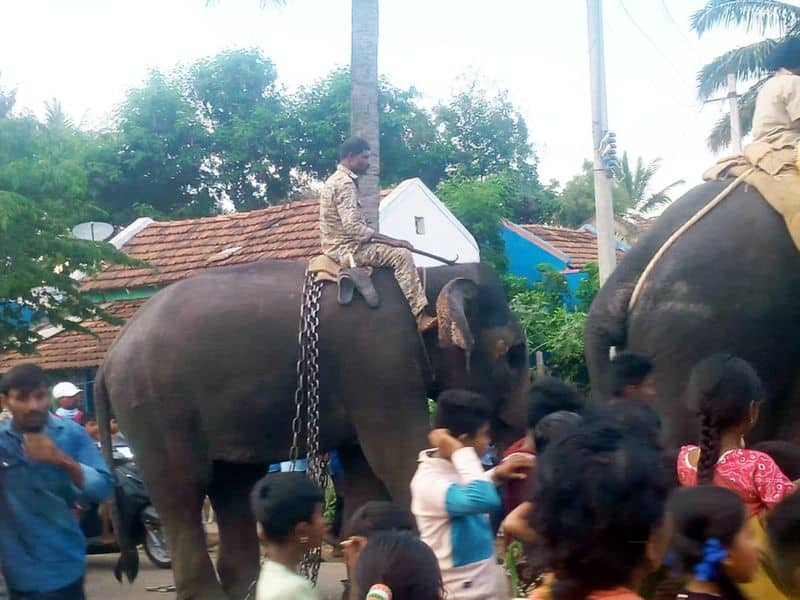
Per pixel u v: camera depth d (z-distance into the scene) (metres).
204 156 30.52
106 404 7.08
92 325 16.97
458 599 4.14
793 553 2.86
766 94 5.23
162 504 6.68
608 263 11.60
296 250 15.80
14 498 4.70
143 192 30.72
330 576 9.23
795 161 4.96
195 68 32.34
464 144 33.94
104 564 11.05
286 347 6.43
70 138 13.73
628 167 35.34
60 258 12.77
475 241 22.75
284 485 3.69
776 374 4.93
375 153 11.09
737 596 2.88
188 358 6.54
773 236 4.86
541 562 2.38
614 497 2.24
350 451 6.93
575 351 14.64
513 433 6.63
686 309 4.92
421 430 6.36
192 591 6.62
